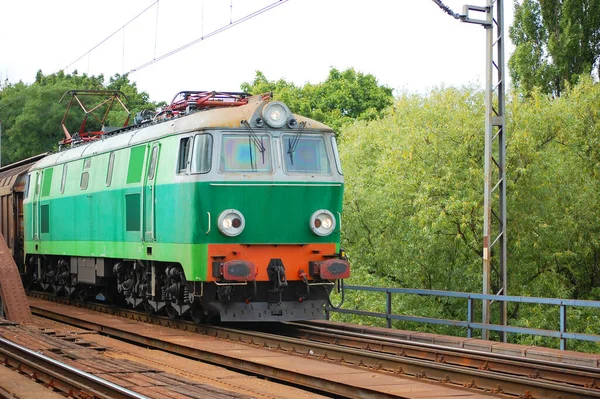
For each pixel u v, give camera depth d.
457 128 24.45
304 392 9.93
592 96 28.05
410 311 24.92
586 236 26.17
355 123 35.31
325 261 14.66
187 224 14.45
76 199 20.28
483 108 25.11
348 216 27.19
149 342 14.32
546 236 24.47
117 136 18.50
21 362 10.94
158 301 16.77
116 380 9.21
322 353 12.24
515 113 24.75
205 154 14.38
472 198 23.94
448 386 9.97
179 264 15.46
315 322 17.33
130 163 17.12
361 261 26.84
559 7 38.25
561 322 13.33
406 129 25.88
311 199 14.88
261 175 14.50
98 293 21.94
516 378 9.44
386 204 26.50
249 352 12.47
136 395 7.96
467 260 25.70
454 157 24.36
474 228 24.47
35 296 25.42
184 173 14.62
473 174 23.80
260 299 14.80
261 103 14.83
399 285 26.25
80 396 9.01
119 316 18.81
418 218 24.22
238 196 14.36
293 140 14.94
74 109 52.97
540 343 24.12
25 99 56.41
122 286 18.20
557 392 8.91
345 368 11.15
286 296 15.02
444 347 12.31
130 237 17.00
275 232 14.61
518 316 25.41
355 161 30.80
